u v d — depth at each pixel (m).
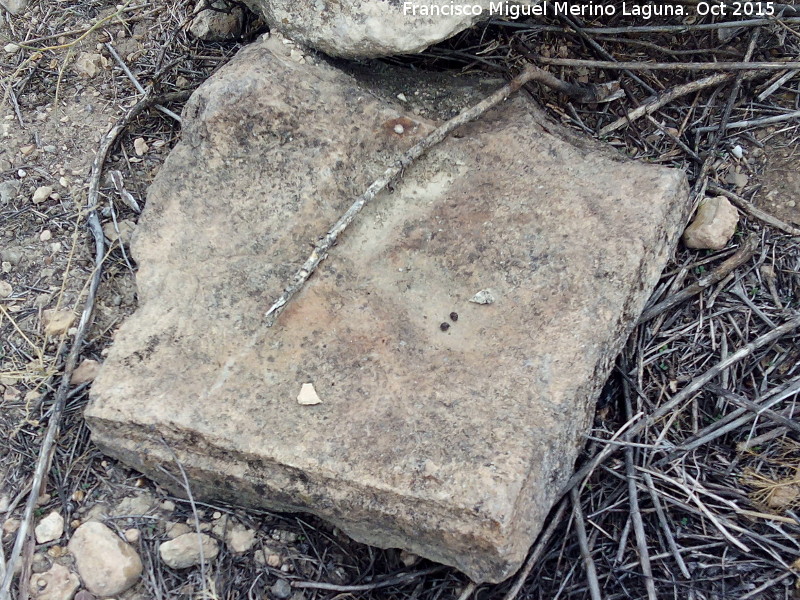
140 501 0.95
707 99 1.16
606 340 0.94
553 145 1.05
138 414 0.91
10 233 1.10
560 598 0.92
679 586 0.92
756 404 0.97
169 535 0.94
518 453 0.87
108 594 0.90
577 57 1.19
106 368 0.94
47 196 1.12
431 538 0.87
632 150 1.15
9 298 1.06
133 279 1.07
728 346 1.03
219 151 1.05
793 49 1.16
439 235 1.02
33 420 0.98
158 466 0.93
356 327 0.97
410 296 1.00
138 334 0.96
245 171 1.05
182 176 1.04
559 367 0.93
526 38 1.18
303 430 0.90
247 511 0.96
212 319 0.97
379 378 0.94
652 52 1.18
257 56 1.07
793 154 1.11
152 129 1.18
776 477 0.95
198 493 0.95
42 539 0.92
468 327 0.97
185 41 1.23
